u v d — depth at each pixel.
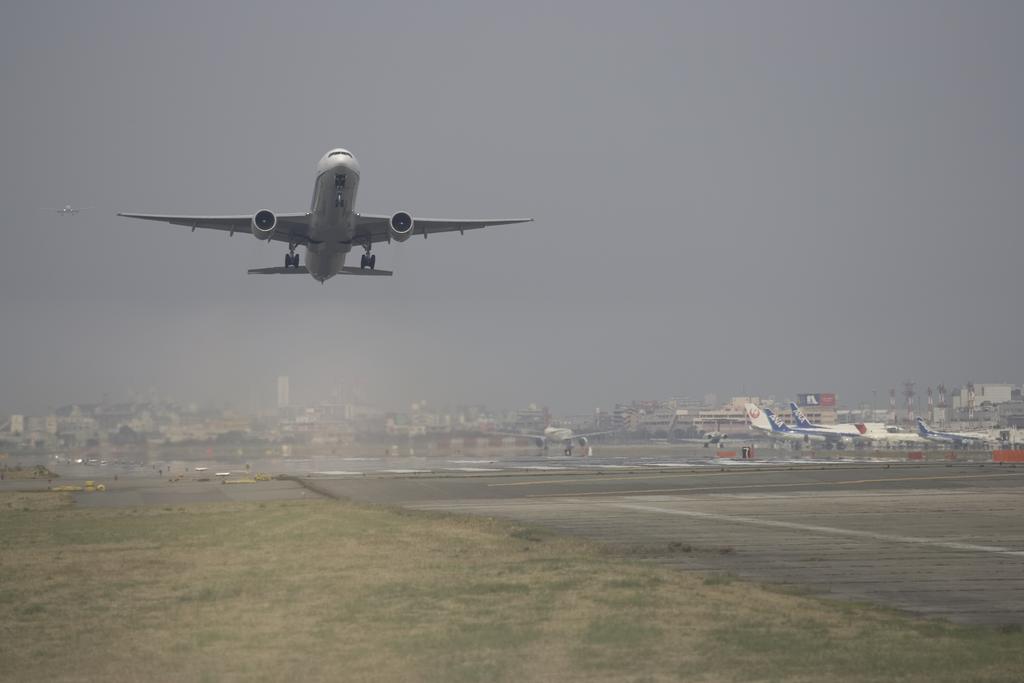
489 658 62.94
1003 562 108.62
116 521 156.12
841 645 65.69
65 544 124.19
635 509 182.12
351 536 126.44
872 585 92.50
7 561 108.00
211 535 130.88
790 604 80.44
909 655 63.00
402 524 143.38
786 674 58.72
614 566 101.44
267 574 96.06
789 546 123.50
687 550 117.62
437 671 60.06
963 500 197.75
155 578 94.69
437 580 91.62
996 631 70.19
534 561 104.88
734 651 64.19
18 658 64.00
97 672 60.66
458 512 176.12
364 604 80.19
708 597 83.25
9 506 194.25
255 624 73.25
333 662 62.41
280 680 58.56
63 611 78.75
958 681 57.03
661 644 66.12
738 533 139.62
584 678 58.38
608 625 71.81
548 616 75.19
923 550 119.31
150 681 58.72
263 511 167.88
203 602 81.94
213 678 59.16
